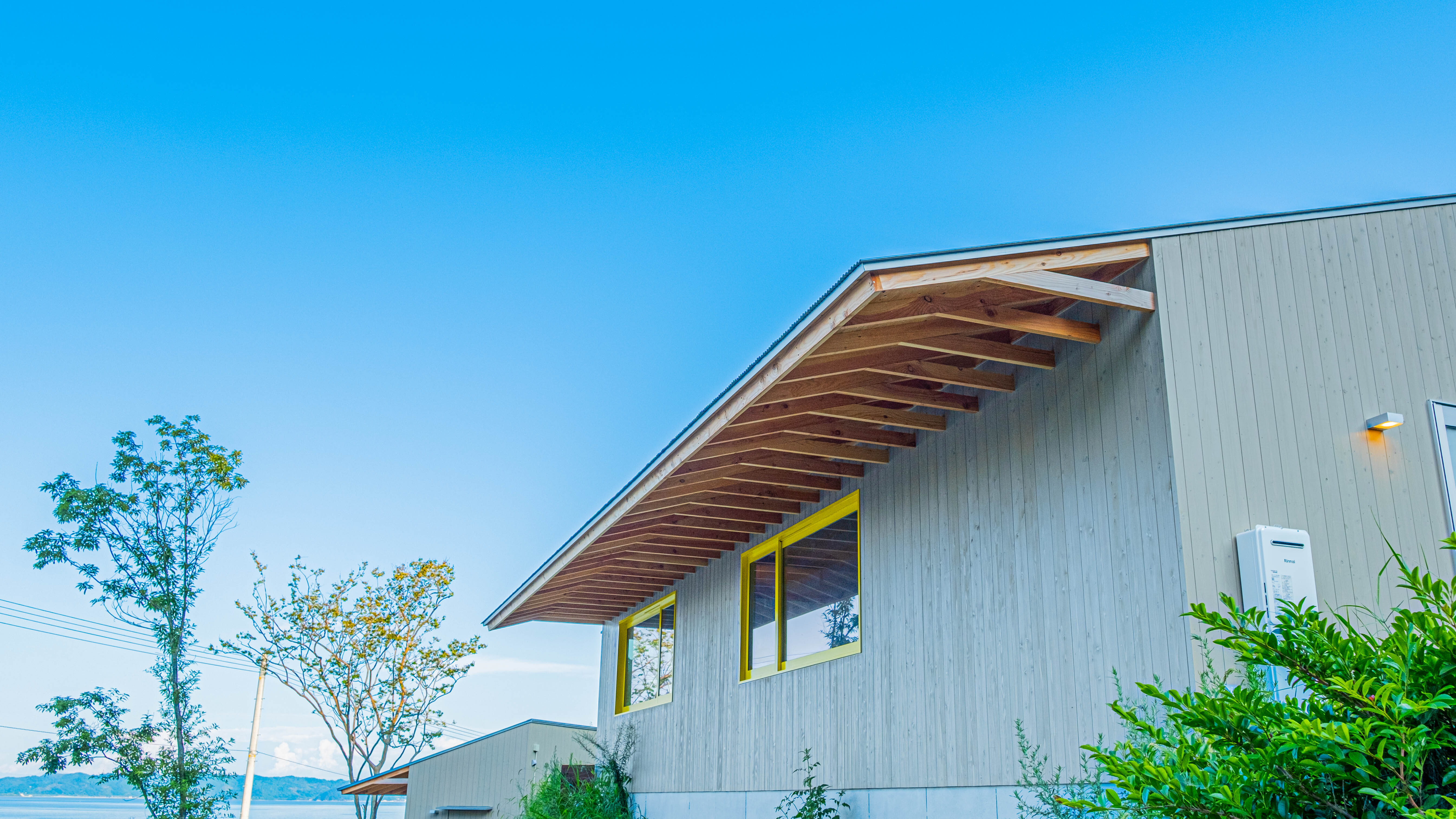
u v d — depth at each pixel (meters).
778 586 8.55
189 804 20.83
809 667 7.70
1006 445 5.73
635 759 11.62
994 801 5.41
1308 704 2.41
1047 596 5.22
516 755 20.48
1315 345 5.05
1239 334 4.86
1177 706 2.58
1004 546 5.62
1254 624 2.69
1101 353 5.07
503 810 20.06
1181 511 4.41
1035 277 4.55
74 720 20.42
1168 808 2.38
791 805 7.63
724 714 9.23
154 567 21.70
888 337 5.11
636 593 12.02
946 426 6.32
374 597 25.59
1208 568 4.37
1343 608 4.28
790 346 5.02
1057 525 5.23
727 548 9.70
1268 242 5.14
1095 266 4.79
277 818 122.50
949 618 6.03
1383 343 5.26
